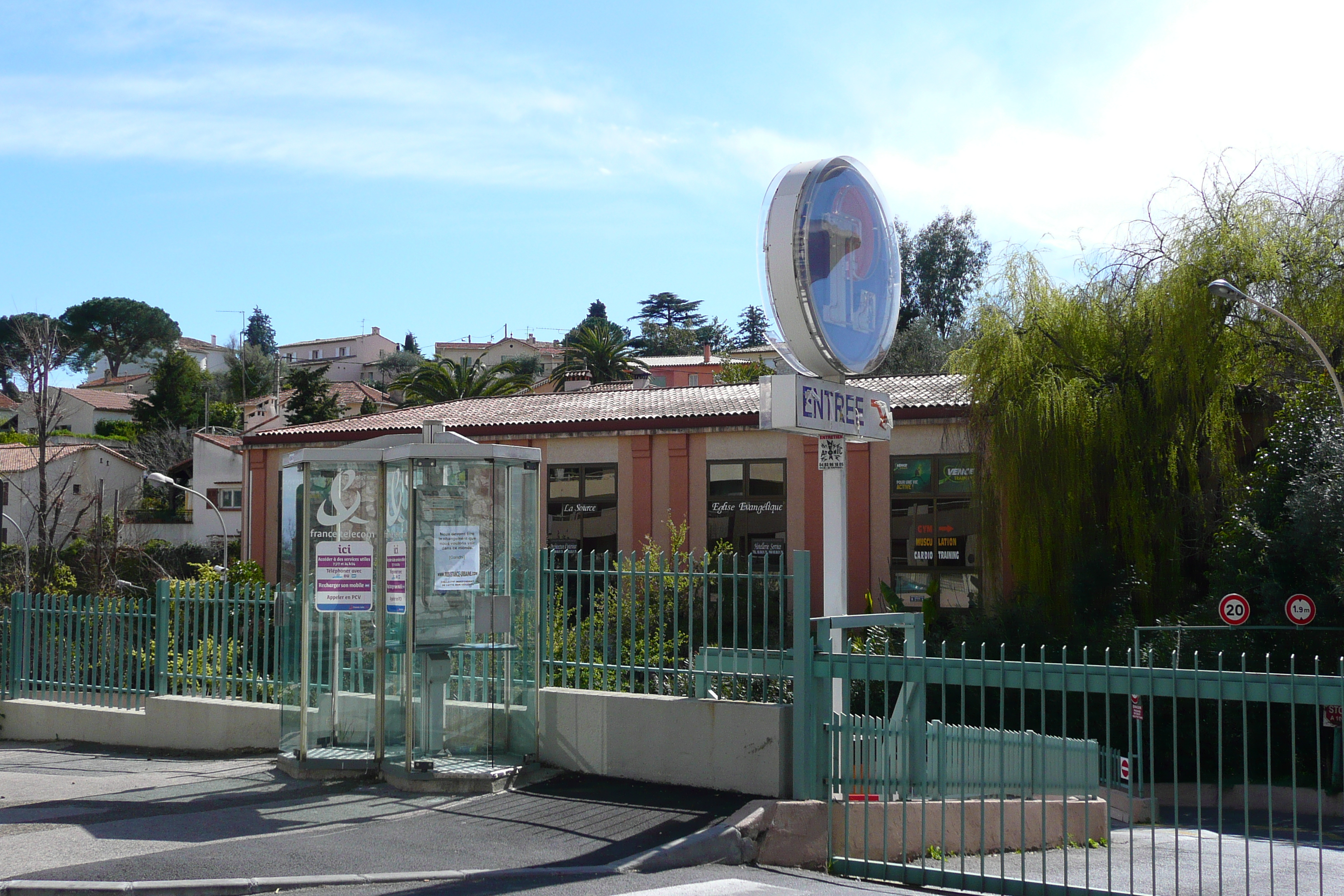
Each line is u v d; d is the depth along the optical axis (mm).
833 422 10219
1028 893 6551
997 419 19844
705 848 6922
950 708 13867
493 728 8742
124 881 5965
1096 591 18719
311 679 9117
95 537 36312
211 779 9055
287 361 103062
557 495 26391
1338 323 18984
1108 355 19781
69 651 12258
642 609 8914
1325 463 17219
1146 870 8312
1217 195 19859
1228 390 19188
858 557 23625
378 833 7121
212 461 50562
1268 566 17359
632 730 8555
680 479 25359
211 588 11344
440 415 29953
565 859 6602
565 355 68812
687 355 91562
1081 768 10172
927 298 54750
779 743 7875
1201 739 17141
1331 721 5625
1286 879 8164
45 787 8898
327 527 9078
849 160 10773
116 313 102500
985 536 20328
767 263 10203
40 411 34844
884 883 6953
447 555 8695
